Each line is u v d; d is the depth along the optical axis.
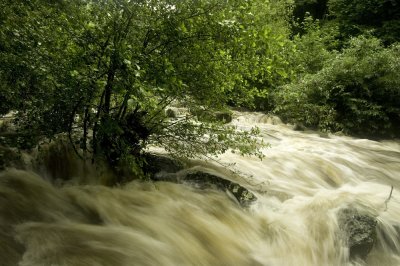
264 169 6.90
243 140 5.33
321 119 12.57
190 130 5.18
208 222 4.62
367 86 12.68
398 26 16.38
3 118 4.90
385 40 16.33
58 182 4.89
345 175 7.62
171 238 4.18
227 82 5.02
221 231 4.54
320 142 10.45
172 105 5.27
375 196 6.18
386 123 12.74
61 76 3.85
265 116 12.99
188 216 4.65
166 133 5.31
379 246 4.80
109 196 4.71
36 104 4.01
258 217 4.95
